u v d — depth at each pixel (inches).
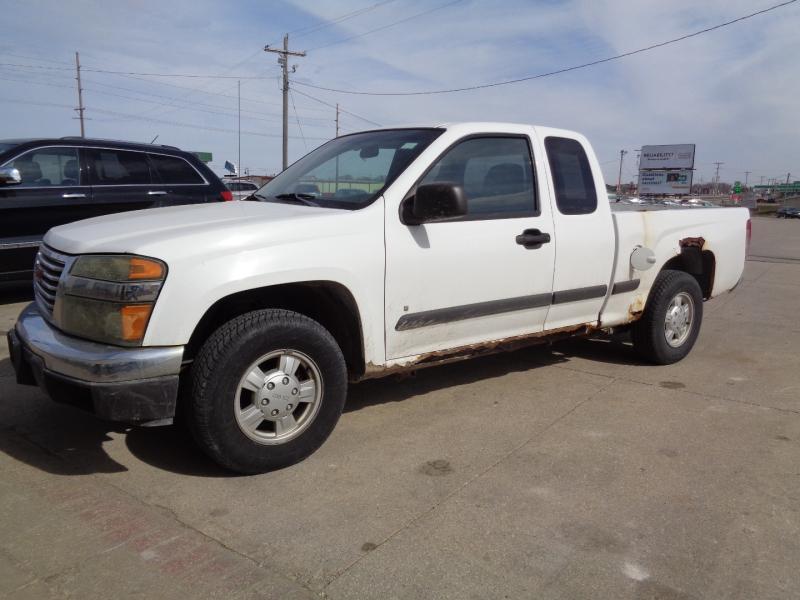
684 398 186.4
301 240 132.4
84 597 94.4
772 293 393.4
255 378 129.0
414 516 118.5
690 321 224.8
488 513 120.0
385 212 145.3
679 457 145.9
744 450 150.3
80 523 113.6
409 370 157.4
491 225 162.4
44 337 127.3
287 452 134.2
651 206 244.2
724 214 238.1
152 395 118.3
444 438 154.3
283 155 1567.4
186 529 112.7
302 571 101.7
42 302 138.3
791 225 1503.4
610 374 209.0
